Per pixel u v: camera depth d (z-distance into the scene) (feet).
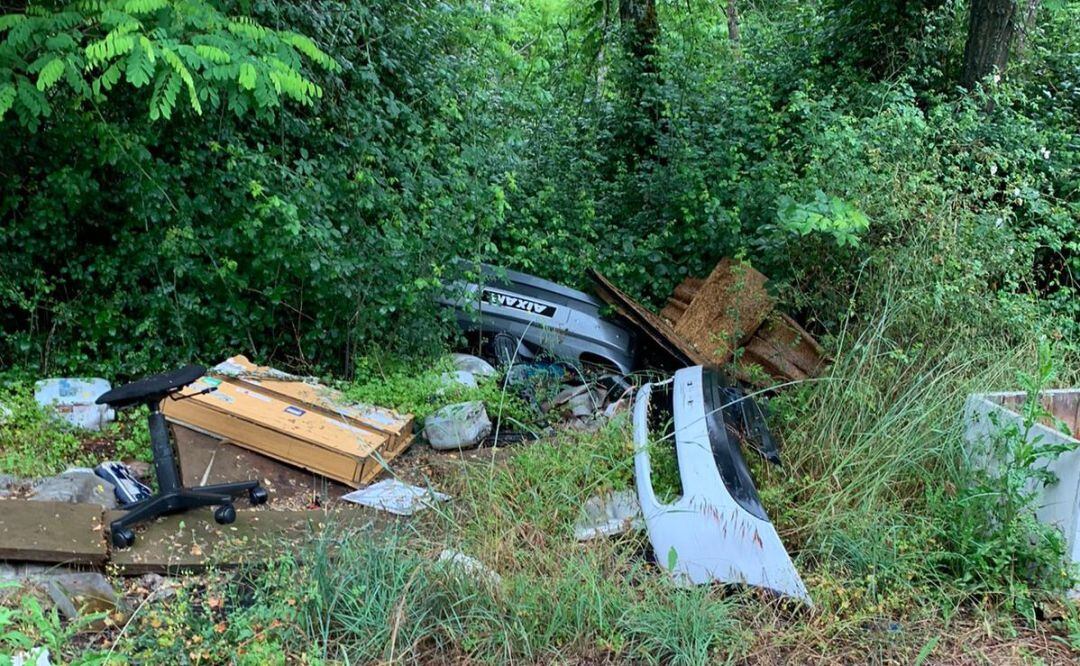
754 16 36.63
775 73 29.66
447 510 13.97
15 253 17.76
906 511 13.92
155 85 14.10
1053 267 22.30
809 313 21.07
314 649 10.04
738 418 14.99
